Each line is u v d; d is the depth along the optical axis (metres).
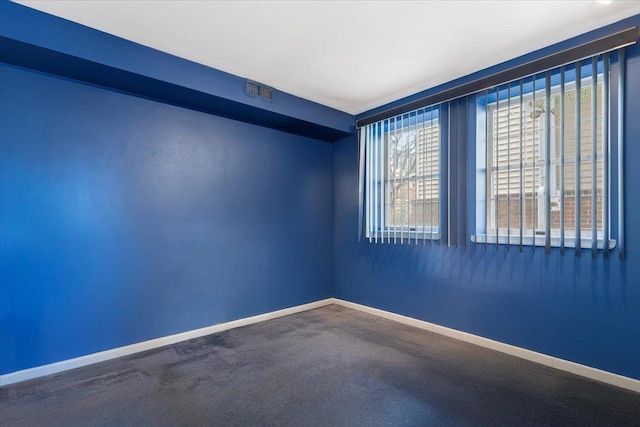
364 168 3.90
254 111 3.22
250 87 3.07
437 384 2.18
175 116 3.00
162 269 2.91
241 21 2.18
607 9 2.05
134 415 1.85
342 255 4.20
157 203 2.89
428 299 3.24
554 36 2.35
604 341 2.20
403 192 3.45
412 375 2.31
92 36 2.23
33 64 2.25
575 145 2.30
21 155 2.28
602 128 2.20
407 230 3.41
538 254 2.50
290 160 3.90
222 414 1.86
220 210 3.29
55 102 2.41
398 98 3.53
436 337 3.04
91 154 2.56
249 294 3.50
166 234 2.94
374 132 3.77
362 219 3.92
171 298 2.96
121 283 2.69
